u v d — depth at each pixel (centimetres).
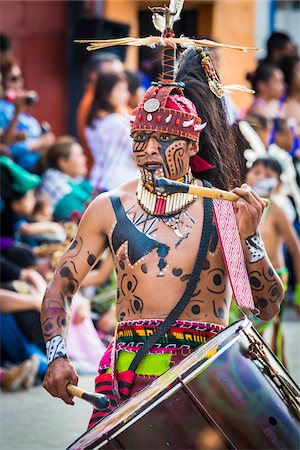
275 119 1709
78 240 701
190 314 668
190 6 2511
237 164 736
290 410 617
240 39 2570
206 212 678
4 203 1452
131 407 595
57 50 2203
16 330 1355
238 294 652
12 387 1323
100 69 1631
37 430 1136
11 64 1672
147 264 672
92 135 1614
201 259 670
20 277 1373
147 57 2120
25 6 2148
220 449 591
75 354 1396
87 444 591
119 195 694
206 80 720
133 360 663
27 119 1692
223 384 599
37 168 1588
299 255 1296
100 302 1493
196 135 674
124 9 2341
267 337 1474
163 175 671
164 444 587
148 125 666
